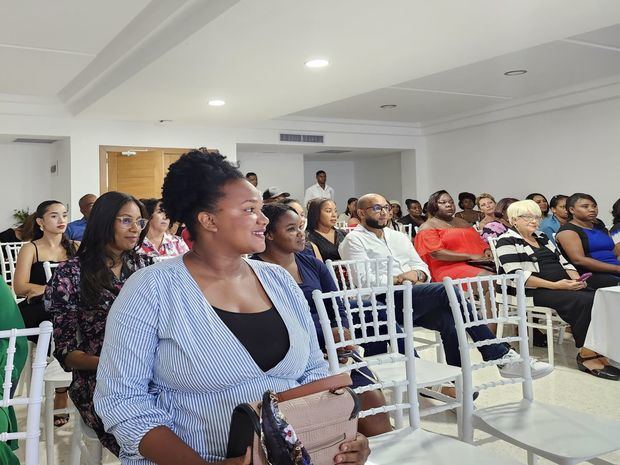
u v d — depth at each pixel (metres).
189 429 1.08
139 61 4.59
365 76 4.95
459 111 8.38
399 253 3.60
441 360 3.09
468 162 8.73
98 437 1.78
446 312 2.77
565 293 3.59
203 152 1.18
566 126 7.39
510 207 4.09
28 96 6.30
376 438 1.59
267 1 3.19
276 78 4.93
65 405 2.91
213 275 1.16
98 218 1.89
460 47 4.16
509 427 1.67
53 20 3.83
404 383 1.68
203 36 3.76
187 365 1.07
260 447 0.95
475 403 2.97
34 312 3.10
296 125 8.31
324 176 9.59
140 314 1.08
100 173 6.86
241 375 1.09
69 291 1.88
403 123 9.21
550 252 4.02
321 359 1.31
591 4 3.38
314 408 1.03
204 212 1.13
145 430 1.03
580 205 4.23
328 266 2.86
